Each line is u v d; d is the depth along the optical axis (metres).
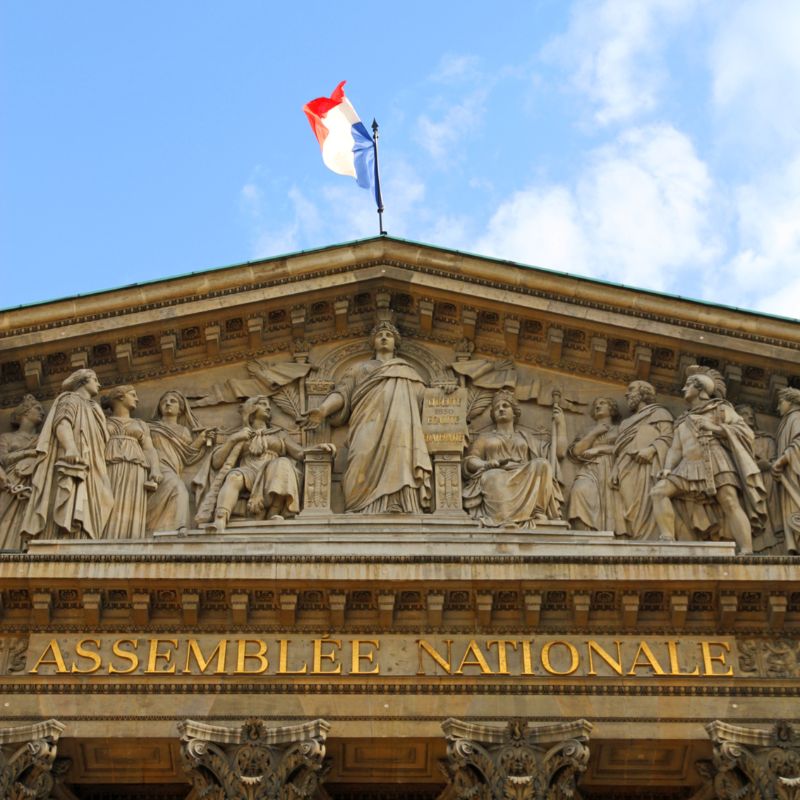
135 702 31.78
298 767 30.67
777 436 36.06
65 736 31.28
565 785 30.58
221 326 37.91
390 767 32.00
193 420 36.78
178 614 32.75
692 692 32.00
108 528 34.38
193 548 33.47
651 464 35.50
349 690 31.97
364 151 45.38
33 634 32.56
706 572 32.56
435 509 34.84
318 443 36.09
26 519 33.97
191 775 30.70
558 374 37.91
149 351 37.62
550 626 32.75
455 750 30.70
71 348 37.12
